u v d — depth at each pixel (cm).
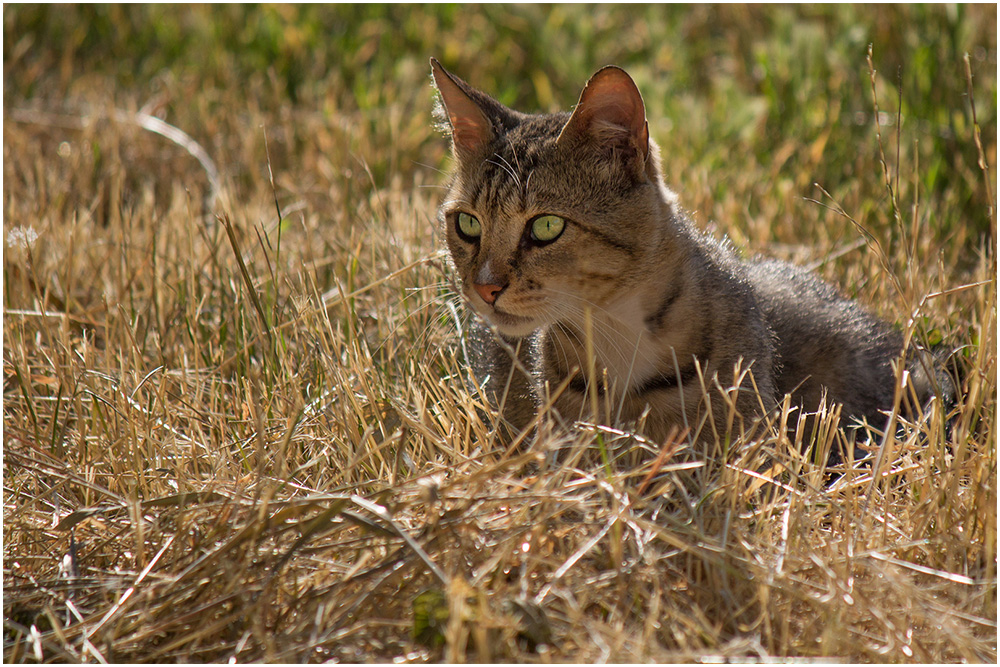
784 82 1239
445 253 742
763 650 463
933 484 588
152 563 512
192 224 948
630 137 622
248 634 474
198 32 1478
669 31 1493
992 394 680
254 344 796
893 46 1296
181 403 724
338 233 960
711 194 1052
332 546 504
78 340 819
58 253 928
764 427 640
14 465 648
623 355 644
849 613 496
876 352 777
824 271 920
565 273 625
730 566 501
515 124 683
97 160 1153
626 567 504
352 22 1535
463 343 731
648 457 638
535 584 507
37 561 570
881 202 1019
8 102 1330
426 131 1247
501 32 1490
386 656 477
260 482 552
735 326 645
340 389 669
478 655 452
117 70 1459
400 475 621
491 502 527
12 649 492
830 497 580
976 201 1009
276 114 1318
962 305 830
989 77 1176
